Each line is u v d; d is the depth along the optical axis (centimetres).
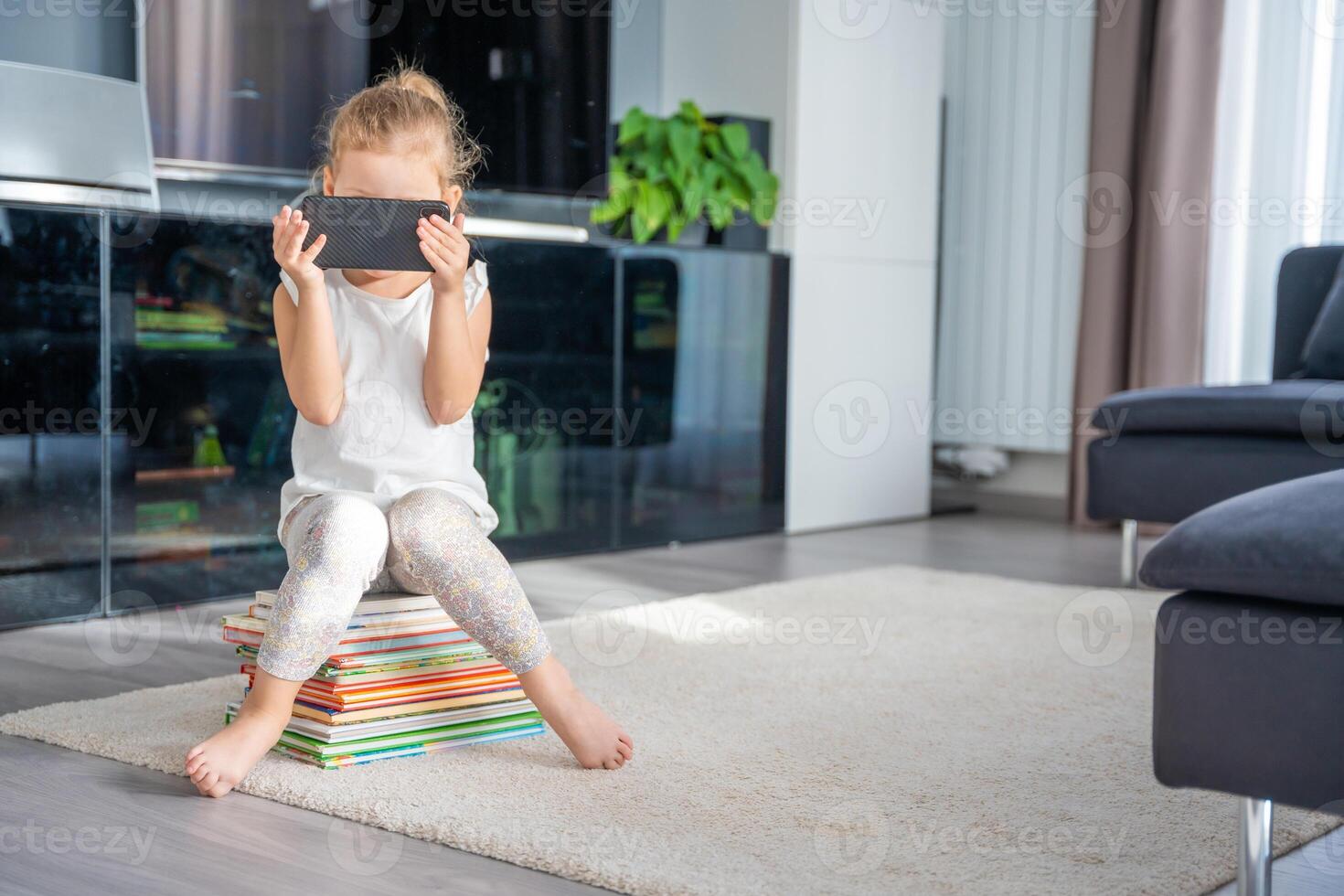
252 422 248
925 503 396
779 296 347
